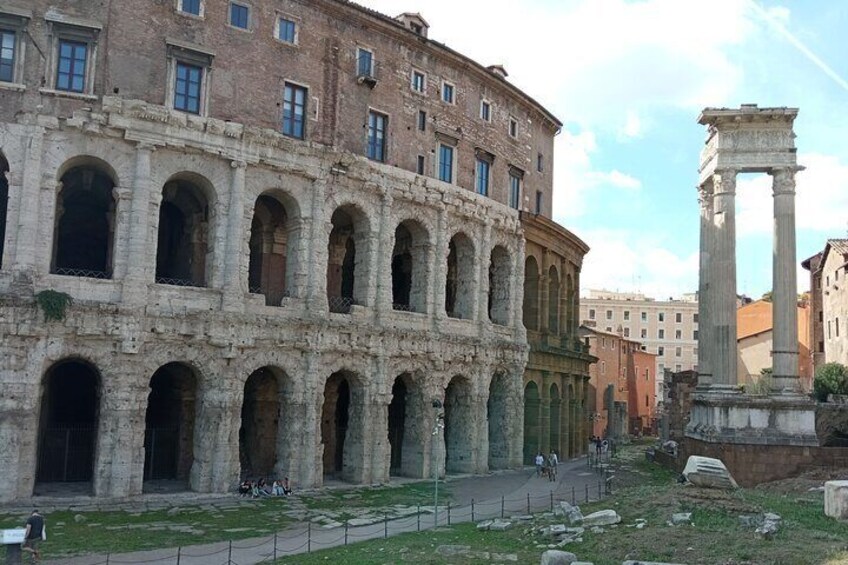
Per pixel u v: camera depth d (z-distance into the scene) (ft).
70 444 159.74
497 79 222.48
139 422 143.64
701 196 195.42
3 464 131.64
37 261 138.31
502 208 222.48
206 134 155.22
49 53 143.54
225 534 117.29
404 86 195.21
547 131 257.75
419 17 206.80
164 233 182.19
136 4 151.12
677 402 267.59
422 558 96.73
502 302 226.38
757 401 167.02
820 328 348.18
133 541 110.32
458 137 209.77
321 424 176.24
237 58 163.12
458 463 205.36
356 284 183.42
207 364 152.46
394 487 173.06
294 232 170.19
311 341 165.17
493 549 101.76
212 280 156.15
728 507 111.34
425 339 190.19
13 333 133.90
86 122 143.33
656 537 96.17
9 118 139.85
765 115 176.76
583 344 281.33
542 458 209.15
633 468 232.12
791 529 99.04
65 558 99.50
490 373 211.82
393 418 212.84
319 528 124.06
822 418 211.00
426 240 197.16
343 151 174.40
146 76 151.12
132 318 143.23
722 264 177.27
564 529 106.52
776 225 175.83
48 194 140.67
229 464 152.15
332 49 178.91
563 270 266.77
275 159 164.55
